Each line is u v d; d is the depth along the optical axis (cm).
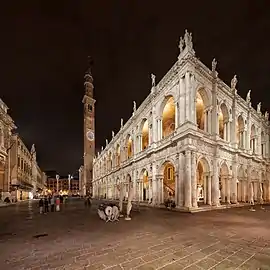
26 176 7750
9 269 678
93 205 3706
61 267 688
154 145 3259
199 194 3734
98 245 952
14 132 6438
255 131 4209
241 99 3688
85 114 10400
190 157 2458
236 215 2027
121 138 5231
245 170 3659
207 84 2936
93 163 9494
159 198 3091
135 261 739
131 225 1486
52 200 2703
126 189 4488
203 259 761
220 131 3788
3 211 2692
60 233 1227
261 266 699
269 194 4394
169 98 3164
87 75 10825
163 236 1128
